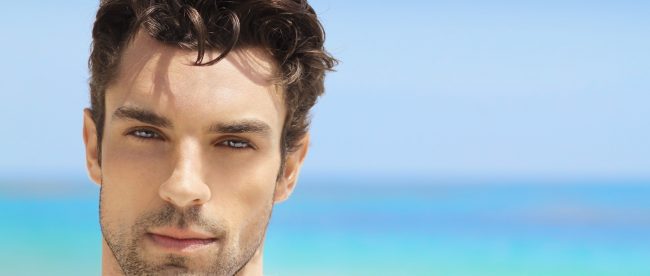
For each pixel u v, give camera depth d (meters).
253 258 2.30
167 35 2.09
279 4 2.23
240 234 2.14
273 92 2.20
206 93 2.06
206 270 2.10
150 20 2.11
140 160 2.07
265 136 2.16
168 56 2.08
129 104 2.06
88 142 2.36
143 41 2.11
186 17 2.10
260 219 2.18
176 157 2.04
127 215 2.09
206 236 2.08
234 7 2.16
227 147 2.11
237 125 2.08
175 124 2.04
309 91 2.41
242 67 2.12
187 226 2.05
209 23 2.12
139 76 2.07
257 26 2.18
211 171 2.08
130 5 2.20
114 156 2.11
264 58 2.19
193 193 2.01
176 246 2.07
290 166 2.43
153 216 2.06
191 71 2.06
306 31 2.35
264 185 2.17
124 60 2.12
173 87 2.05
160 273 2.08
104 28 2.21
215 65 2.08
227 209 2.10
